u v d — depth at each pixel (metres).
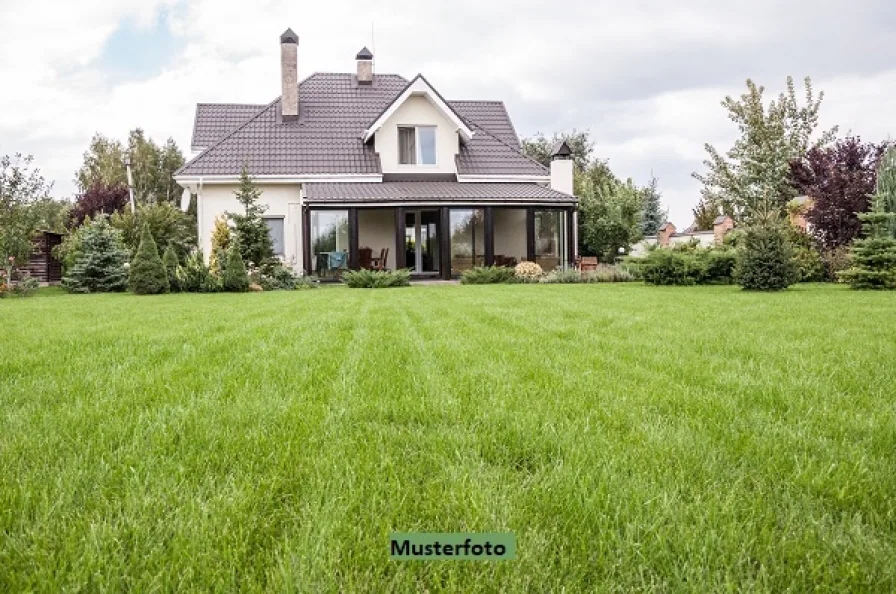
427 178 22.64
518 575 1.47
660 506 1.79
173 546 1.56
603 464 2.16
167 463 2.17
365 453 2.28
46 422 2.74
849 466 2.12
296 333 6.02
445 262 19.53
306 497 1.88
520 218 22.30
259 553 1.54
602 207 28.88
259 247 17.03
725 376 3.74
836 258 16.14
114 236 17.84
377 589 1.43
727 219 47.19
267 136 22.72
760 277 12.70
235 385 3.53
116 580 1.41
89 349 5.03
